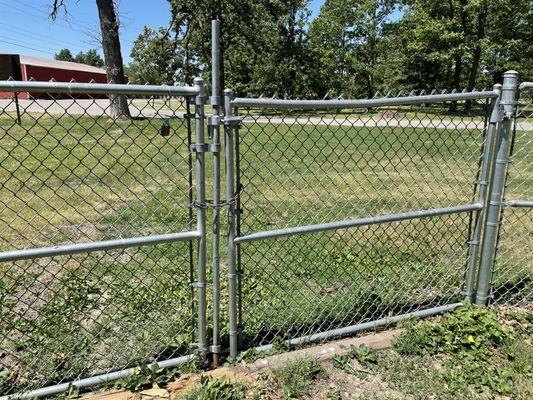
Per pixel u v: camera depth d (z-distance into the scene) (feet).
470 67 95.25
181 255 13.44
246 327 9.61
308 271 12.61
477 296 10.64
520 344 8.99
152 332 9.36
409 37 105.09
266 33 96.73
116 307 10.50
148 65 78.84
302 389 7.72
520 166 24.47
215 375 7.97
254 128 35.86
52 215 17.57
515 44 84.02
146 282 11.82
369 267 12.93
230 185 7.75
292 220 16.60
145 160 28.53
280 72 103.24
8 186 22.11
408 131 35.55
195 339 8.87
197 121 7.41
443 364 8.53
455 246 14.71
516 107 9.58
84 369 8.14
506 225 16.51
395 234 15.78
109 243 7.22
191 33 78.59
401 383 8.02
